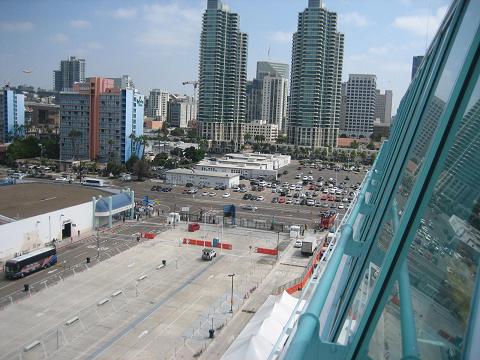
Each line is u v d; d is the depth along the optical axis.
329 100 173.00
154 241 56.12
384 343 5.58
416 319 5.48
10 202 56.94
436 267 6.07
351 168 140.25
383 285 5.49
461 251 5.73
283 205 82.75
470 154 6.18
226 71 181.88
